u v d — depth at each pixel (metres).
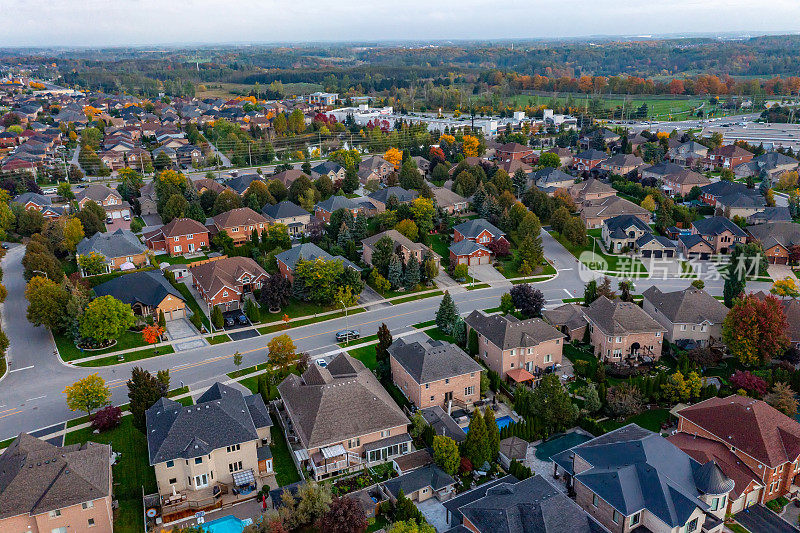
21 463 55.94
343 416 67.12
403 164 189.25
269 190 160.25
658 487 55.25
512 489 57.12
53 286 94.56
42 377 83.31
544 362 87.31
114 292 101.56
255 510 59.22
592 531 52.34
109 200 157.12
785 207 147.62
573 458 63.31
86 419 74.19
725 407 66.75
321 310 106.19
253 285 110.81
